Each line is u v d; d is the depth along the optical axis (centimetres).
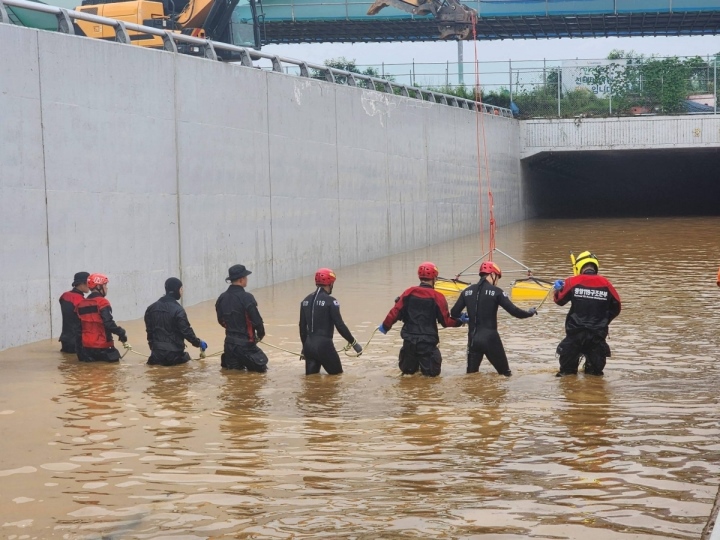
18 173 1324
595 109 3966
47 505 614
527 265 2408
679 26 4412
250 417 867
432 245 3080
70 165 1436
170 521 582
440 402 923
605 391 966
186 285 1750
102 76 1517
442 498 616
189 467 699
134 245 1596
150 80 1647
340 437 786
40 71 1373
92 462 716
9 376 1088
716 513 570
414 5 3547
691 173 4656
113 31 2259
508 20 4272
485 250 2872
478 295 1078
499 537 543
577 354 1054
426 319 1080
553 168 4475
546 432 789
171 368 1147
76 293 1269
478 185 3512
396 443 763
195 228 1781
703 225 3591
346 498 621
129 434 803
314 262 2283
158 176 1669
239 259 1941
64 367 1152
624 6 4134
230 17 2581
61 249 1413
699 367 1101
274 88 2095
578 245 2953
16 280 1318
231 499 622
